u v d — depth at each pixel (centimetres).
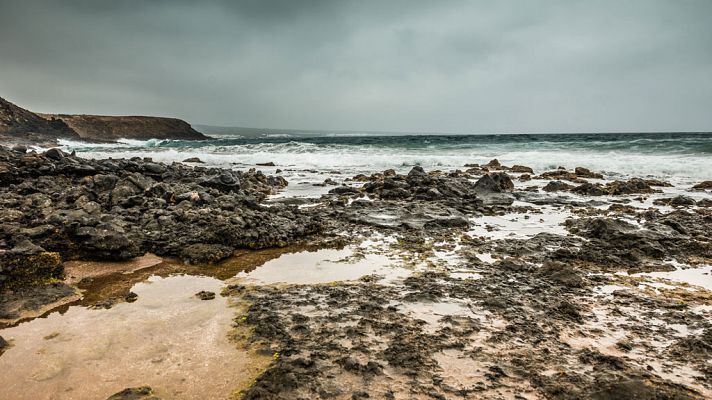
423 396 393
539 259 857
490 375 429
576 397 390
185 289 661
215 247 833
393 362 450
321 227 1073
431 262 830
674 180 2275
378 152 4122
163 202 1130
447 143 5194
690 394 395
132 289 656
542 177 2438
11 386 403
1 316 544
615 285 709
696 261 837
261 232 940
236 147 4828
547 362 455
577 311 589
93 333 509
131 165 1653
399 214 1257
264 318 552
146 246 849
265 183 2022
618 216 1318
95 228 796
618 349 488
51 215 825
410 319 559
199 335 510
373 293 652
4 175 1295
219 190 1532
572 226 1162
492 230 1132
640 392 387
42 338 494
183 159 3712
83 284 670
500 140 6038
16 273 623
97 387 405
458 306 606
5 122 6431
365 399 388
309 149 4484
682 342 502
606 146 3959
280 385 405
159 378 421
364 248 932
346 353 467
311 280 717
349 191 1809
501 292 664
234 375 428
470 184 1881
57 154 1677
